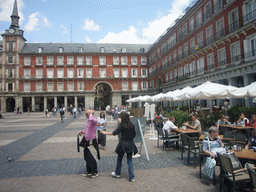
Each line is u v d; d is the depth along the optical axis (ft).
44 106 147.13
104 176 15.71
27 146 27.55
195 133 23.07
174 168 17.33
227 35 59.88
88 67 152.25
